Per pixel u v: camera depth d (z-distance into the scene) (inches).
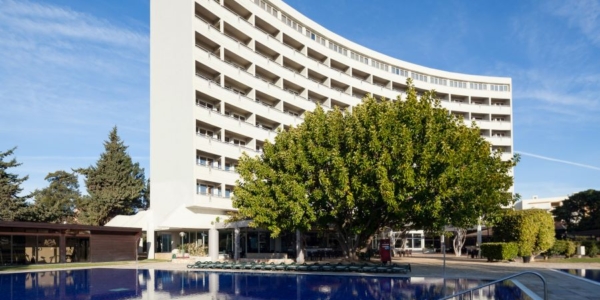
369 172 1064.8
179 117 1849.2
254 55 2138.3
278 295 784.9
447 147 1034.7
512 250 1438.2
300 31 2522.1
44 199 2561.5
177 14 1897.1
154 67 1942.7
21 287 960.3
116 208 2517.2
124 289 906.1
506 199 1312.7
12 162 2094.0
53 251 1678.2
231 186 2031.3
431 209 1050.7
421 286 841.5
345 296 751.7
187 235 1871.3
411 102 1122.7
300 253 1455.5
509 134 3398.1
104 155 2652.6
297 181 1187.9
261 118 2188.7
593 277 943.0
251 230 1801.2
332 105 2650.1
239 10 2159.2
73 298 799.1
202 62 1866.4
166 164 1866.4
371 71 2898.6
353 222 1234.0
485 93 3390.7
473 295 706.8
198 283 981.8
